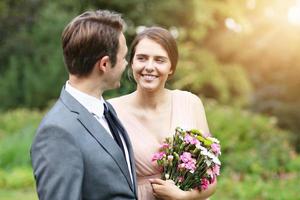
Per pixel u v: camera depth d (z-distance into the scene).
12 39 15.30
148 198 2.66
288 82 15.85
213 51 17.00
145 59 2.70
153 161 2.66
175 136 2.60
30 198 6.68
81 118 1.99
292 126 13.45
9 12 16.16
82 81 2.08
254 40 17.08
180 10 14.38
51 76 13.49
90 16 2.09
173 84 12.81
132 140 2.75
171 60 2.72
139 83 2.73
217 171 2.55
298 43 16.62
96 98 2.11
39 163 1.86
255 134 9.23
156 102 2.85
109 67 2.09
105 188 1.96
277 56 16.94
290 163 8.16
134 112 2.84
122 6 14.08
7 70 14.64
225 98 14.10
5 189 7.31
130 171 2.24
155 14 14.40
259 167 7.95
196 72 13.57
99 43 2.04
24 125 10.73
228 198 6.92
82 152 1.93
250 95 15.18
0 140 9.70
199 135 2.61
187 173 2.54
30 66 13.84
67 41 2.06
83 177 1.93
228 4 14.56
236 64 16.58
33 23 16.08
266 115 14.59
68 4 14.54
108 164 1.97
